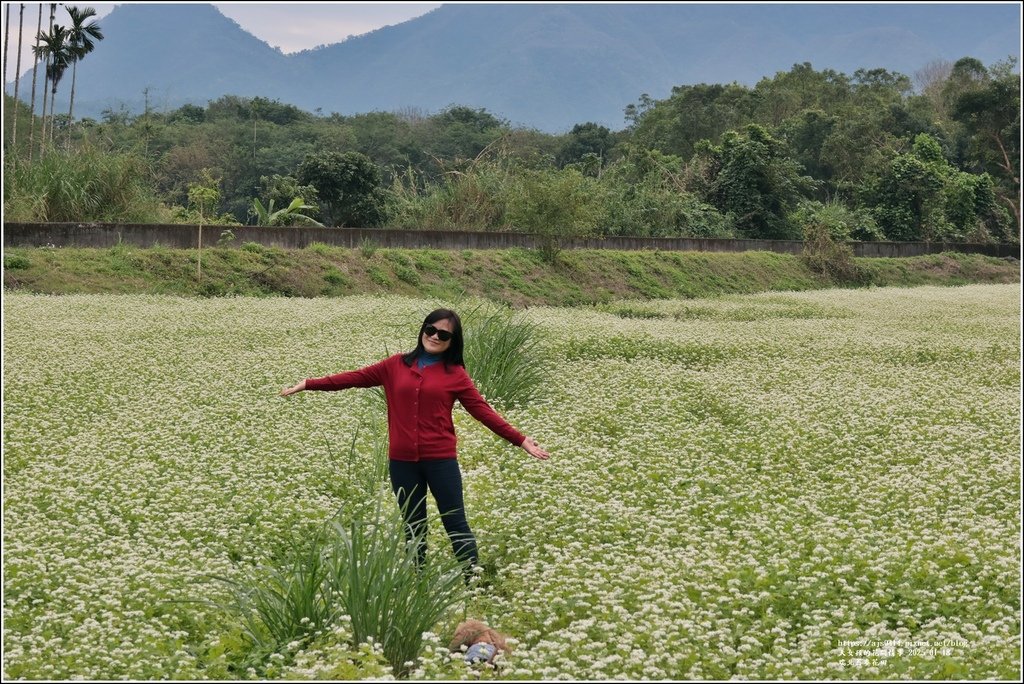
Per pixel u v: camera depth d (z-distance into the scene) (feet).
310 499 30.30
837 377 54.34
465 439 37.45
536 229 125.08
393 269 106.63
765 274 146.72
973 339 72.69
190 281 90.79
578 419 41.57
